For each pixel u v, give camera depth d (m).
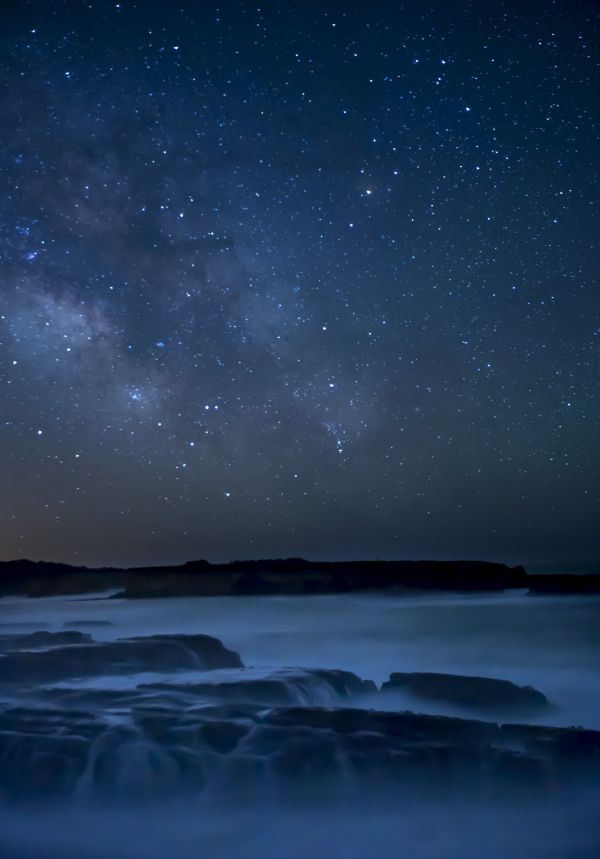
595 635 19.09
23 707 9.36
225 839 7.20
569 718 11.54
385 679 16.09
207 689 10.40
